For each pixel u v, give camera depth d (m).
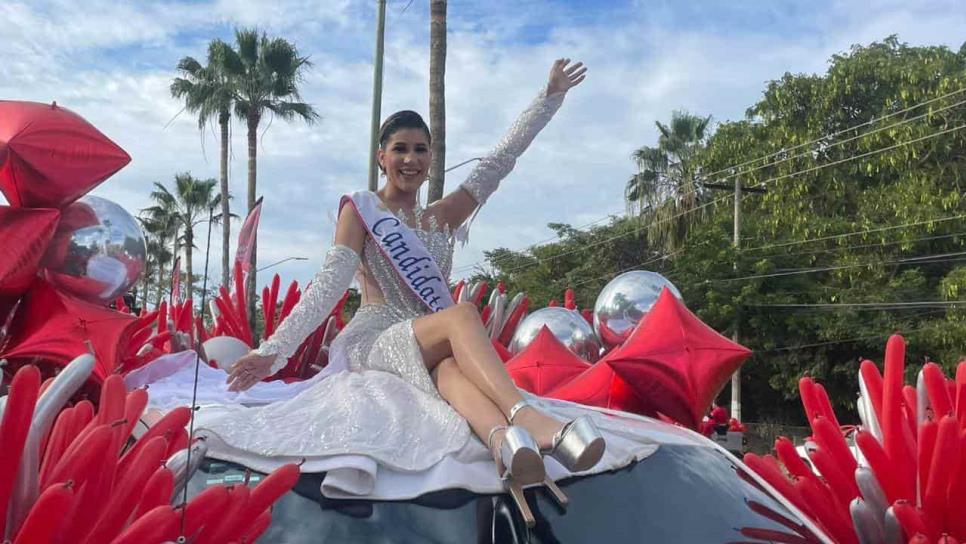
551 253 37.66
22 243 3.04
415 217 2.90
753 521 2.15
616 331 4.70
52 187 3.05
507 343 5.04
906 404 2.76
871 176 26.78
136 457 1.74
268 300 5.05
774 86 29.17
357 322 2.71
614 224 35.84
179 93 30.69
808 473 2.69
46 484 1.69
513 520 1.91
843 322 23.88
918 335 22.62
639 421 2.68
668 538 1.98
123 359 3.28
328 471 1.99
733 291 25.77
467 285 5.08
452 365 2.35
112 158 3.08
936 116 24.66
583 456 1.91
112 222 3.38
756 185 28.41
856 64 27.08
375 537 1.85
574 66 3.33
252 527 1.76
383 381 2.36
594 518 1.98
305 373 4.20
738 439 8.74
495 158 3.20
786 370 25.86
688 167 32.06
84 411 1.93
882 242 24.19
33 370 1.60
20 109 3.01
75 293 3.35
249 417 2.21
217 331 4.87
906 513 2.24
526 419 2.07
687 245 27.39
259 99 30.75
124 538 1.55
